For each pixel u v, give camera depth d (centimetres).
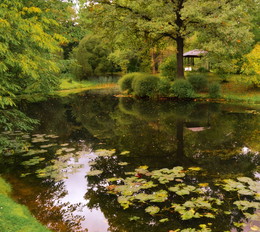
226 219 383
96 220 394
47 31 923
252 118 1084
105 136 906
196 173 553
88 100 1992
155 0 1631
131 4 1825
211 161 625
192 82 1855
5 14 504
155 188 484
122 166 611
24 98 2077
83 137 901
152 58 2617
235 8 1605
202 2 1694
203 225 360
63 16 1183
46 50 922
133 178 524
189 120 1103
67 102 1898
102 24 1770
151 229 364
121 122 1138
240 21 1728
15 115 801
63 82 3266
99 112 1440
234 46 1630
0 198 418
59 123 1160
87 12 1867
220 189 475
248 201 422
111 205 439
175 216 396
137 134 916
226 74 2045
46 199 461
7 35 509
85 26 1845
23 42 596
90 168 602
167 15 1580
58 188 506
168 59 2166
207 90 1908
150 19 1788
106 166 614
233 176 534
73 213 414
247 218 384
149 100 1822
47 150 750
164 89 1809
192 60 2939
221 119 1091
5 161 661
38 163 643
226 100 1592
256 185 471
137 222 384
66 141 849
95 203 447
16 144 813
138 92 1912
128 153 709
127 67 3002
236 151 692
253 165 591
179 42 1841
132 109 1485
